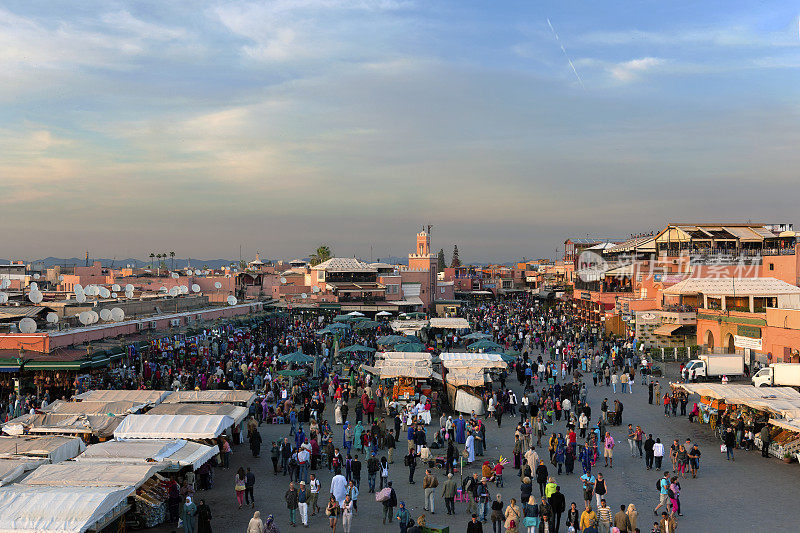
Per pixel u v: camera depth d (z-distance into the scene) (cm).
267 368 4522
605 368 5300
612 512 2300
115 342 4350
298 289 10206
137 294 7625
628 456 3075
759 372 3928
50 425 2608
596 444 2962
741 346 5209
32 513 1650
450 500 2320
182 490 2239
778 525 2192
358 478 2542
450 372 4034
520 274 16775
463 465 2786
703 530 2153
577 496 2484
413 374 3878
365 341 6344
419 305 10394
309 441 2870
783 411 2888
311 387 4319
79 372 3800
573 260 11681
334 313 9138
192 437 2486
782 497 2470
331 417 3800
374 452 2833
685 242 7981
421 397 3816
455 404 3872
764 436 3047
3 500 1697
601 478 2256
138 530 2119
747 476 2733
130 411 2819
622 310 6994
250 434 3053
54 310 4891
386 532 2138
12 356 3716
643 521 2227
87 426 2592
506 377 5103
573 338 6769
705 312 5722
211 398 3116
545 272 14600
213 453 2384
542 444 3259
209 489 2555
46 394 3500
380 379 4338
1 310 4622
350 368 4766
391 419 3772
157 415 2617
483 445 3075
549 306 11512
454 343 6719
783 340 4709
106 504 1716
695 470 2731
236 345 5481
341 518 2273
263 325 7488
